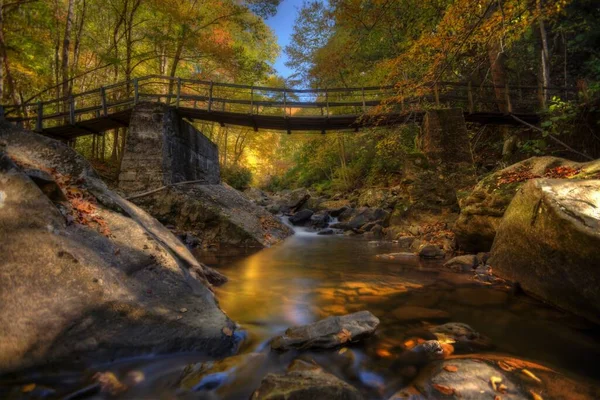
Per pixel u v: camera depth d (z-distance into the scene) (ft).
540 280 11.85
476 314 10.71
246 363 7.16
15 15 31.14
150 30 47.70
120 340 7.09
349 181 66.44
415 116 33.76
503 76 37.32
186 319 8.36
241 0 48.88
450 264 18.12
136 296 8.29
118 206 12.01
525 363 7.14
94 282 7.73
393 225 31.81
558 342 8.53
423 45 18.11
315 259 21.42
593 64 40.32
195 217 29.07
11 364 5.94
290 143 91.56
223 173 73.61
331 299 12.43
